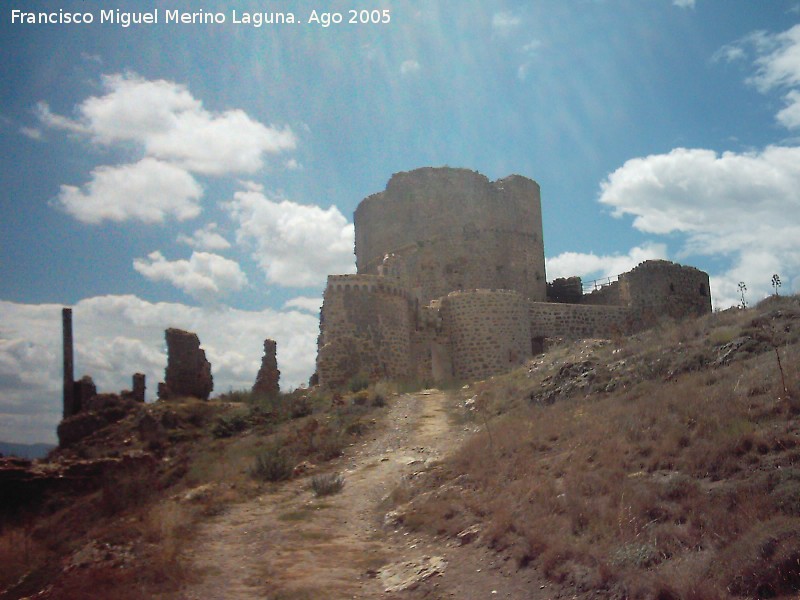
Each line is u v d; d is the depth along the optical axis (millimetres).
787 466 11414
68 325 44375
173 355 40875
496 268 57531
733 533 9859
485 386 32531
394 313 41500
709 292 54438
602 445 15445
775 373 16109
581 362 26406
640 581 9562
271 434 30281
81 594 12555
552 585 10562
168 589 12453
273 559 13875
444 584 11531
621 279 52719
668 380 20922
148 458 30391
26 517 25281
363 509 17453
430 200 57375
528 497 14023
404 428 27344
